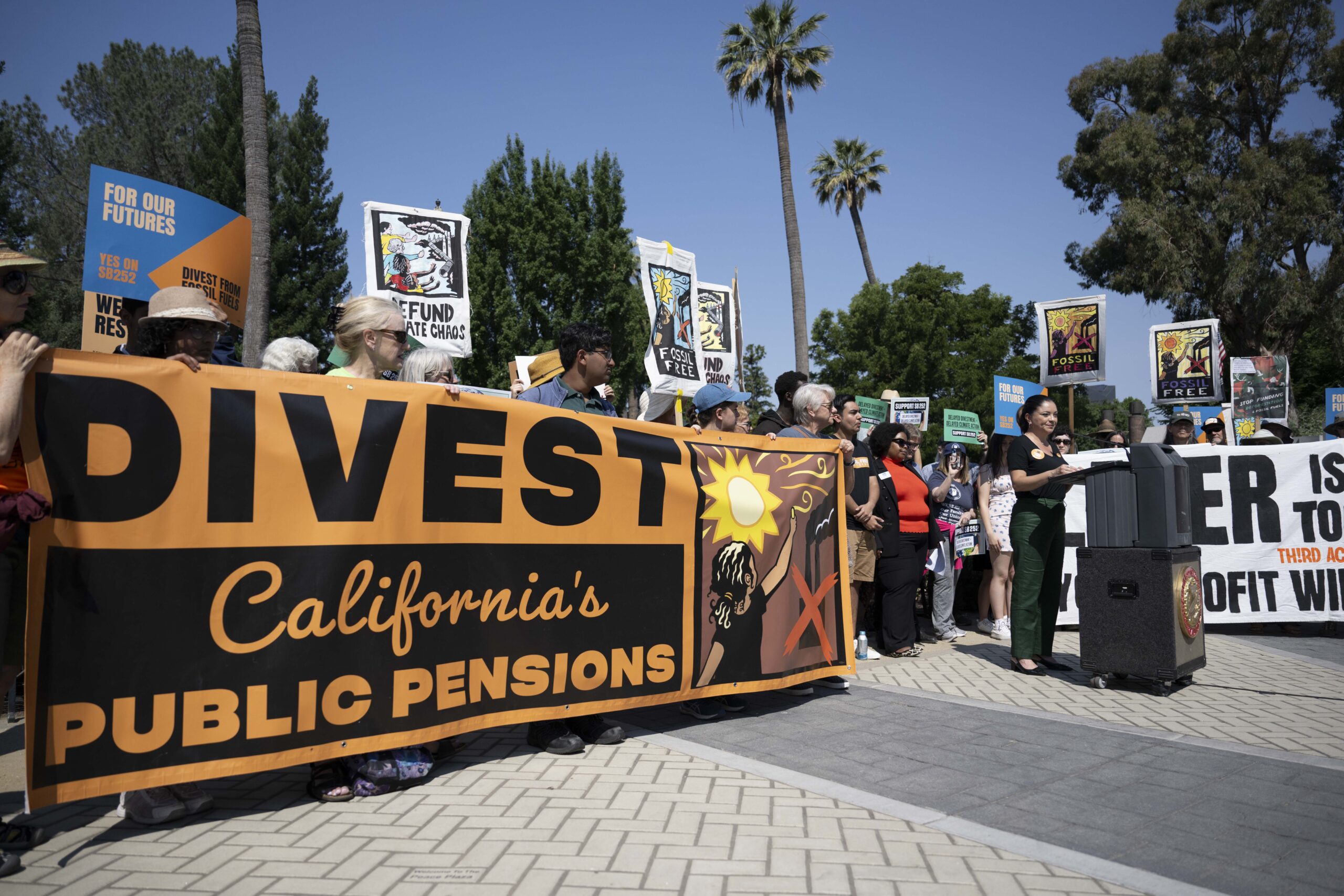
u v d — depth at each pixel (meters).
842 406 6.08
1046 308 11.31
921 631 7.59
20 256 2.97
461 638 3.62
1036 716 4.63
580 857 2.77
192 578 2.99
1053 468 5.68
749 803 3.30
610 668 4.11
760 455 4.91
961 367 35.91
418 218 7.85
